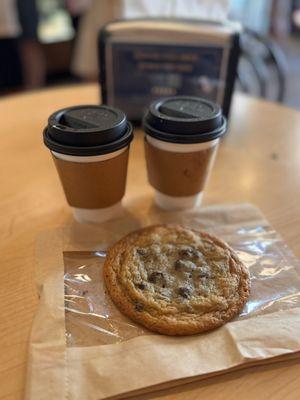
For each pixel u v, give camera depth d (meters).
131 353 0.21
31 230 0.31
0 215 0.32
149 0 0.51
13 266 0.27
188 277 0.25
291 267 0.27
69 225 0.31
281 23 1.98
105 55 0.43
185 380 0.20
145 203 0.34
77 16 1.32
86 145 0.26
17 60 1.38
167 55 0.43
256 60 0.84
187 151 0.29
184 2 0.51
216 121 0.28
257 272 0.26
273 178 0.38
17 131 0.46
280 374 0.20
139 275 0.25
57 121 0.27
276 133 0.47
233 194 0.35
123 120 0.27
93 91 0.57
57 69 1.55
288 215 0.32
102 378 0.19
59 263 0.27
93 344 0.22
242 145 0.44
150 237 0.28
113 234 0.30
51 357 0.20
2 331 0.23
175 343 0.21
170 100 0.31
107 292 0.25
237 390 0.20
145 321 0.22
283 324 0.22
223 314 0.23
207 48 0.42
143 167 0.40
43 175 0.38
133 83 0.44
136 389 0.19
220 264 0.26
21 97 0.55
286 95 1.46
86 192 0.29
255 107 0.54
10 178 0.37
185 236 0.28
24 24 1.22
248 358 0.20
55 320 0.22
